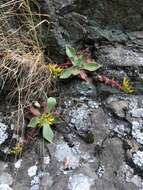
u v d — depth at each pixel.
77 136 0.25
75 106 0.27
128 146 0.25
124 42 0.30
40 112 0.26
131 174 0.23
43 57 0.28
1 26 0.28
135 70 0.28
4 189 0.23
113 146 0.25
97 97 0.27
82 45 0.30
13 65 0.27
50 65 0.28
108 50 0.30
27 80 0.27
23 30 0.28
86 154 0.24
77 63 0.28
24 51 0.28
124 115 0.26
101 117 0.26
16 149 0.24
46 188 0.23
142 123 0.26
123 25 0.30
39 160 0.24
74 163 0.24
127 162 0.24
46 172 0.23
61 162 0.24
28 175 0.23
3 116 0.26
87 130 0.25
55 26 0.28
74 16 0.28
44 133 0.25
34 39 0.28
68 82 0.28
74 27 0.29
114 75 0.28
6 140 0.25
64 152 0.24
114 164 0.24
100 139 0.25
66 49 0.28
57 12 0.28
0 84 0.27
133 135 0.25
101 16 0.29
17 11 0.28
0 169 0.24
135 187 0.23
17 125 0.25
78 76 0.28
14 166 0.24
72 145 0.25
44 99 0.27
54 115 0.26
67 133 0.25
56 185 0.23
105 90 0.28
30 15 0.28
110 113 0.26
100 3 0.29
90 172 0.23
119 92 0.28
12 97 0.27
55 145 0.25
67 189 0.22
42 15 0.28
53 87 0.28
